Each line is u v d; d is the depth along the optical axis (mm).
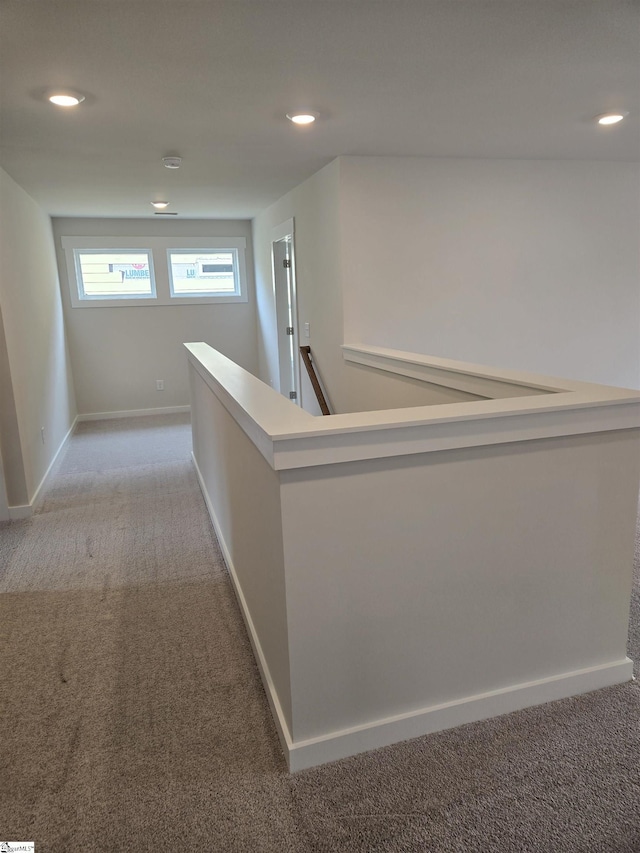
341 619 1571
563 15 1779
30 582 2738
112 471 4488
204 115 2650
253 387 2113
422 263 3861
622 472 1791
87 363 6285
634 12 1767
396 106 2602
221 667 2086
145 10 1665
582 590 1835
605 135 3248
